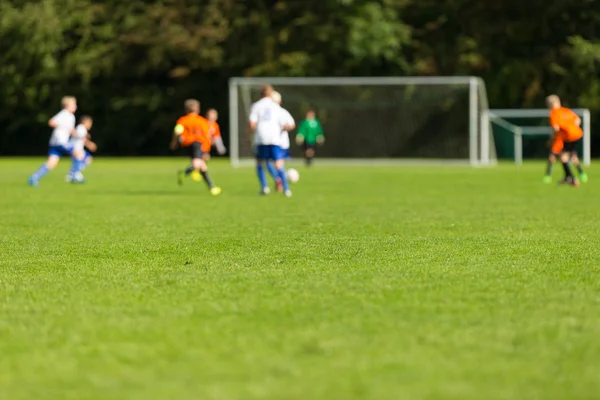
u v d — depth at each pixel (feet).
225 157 472.03
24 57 455.63
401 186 220.02
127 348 51.16
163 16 451.12
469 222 126.21
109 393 42.42
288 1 446.19
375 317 58.54
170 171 305.53
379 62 441.27
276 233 112.16
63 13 453.99
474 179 251.80
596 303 62.85
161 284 72.59
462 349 50.08
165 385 43.60
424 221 128.16
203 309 61.93
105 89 475.31
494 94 442.50
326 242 101.40
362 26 433.89
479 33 442.50
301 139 337.11
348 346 50.93
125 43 450.30
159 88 472.44
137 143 479.82
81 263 85.92
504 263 82.84
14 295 68.23
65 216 139.74
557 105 217.56
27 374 46.01
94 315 60.39
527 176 267.80
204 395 41.81
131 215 141.18
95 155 483.92
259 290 69.26
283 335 53.78
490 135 374.02
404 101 384.27
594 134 439.63
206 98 474.49
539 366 46.55
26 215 141.59
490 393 41.73
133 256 90.74
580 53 424.05
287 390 42.45
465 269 79.10
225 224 125.18
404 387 42.83
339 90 388.37
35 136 484.33
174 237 108.17
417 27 458.91
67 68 460.14
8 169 322.55
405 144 385.91
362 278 74.43
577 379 44.11
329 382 43.83
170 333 54.70
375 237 106.63
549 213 141.49
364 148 387.96
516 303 63.00
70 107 224.74
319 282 72.59
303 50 448.24
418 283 71.61
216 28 449.48
